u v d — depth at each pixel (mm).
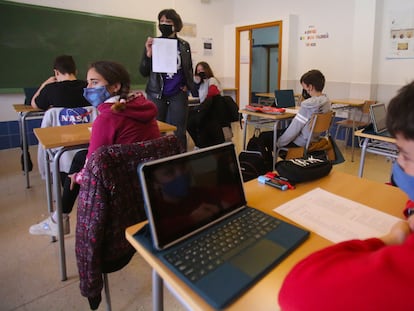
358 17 4680
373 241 582
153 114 1469
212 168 825
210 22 6520
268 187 1078
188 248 689
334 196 998
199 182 788
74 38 4703
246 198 981
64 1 4559
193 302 555
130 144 1149
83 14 4723
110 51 5117
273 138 3020
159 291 850
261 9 6230
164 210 705
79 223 1139
